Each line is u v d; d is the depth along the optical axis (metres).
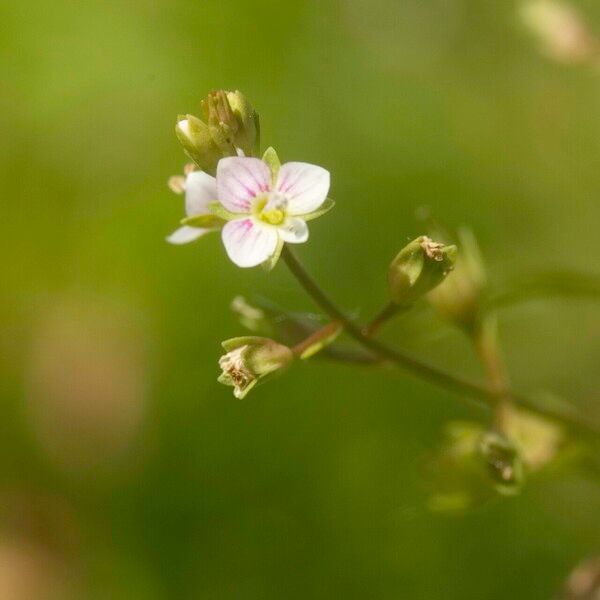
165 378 0.21
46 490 0.21
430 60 0.22
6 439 0.21
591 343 0.21
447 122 0.22
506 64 0.22
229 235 0.16
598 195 0.22
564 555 0.20
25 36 0.22
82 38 0.22
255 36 0.22
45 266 0.22
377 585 0.20
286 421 0.21
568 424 0.17
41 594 0.21
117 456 0.21
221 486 0.21
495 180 0.22
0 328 0.22
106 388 0.21
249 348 0.16
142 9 0.22
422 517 0.20
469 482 0.17
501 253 0.21
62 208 0.22
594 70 0.22
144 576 0.21
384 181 0.21
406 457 0.20
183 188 0.17
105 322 0.21
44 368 0.21
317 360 0.17
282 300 0.21
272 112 0.22
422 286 0.16
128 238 0.22
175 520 0.21
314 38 0.22
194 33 0.22
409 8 0.23
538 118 0.22
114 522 0.21
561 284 0.18
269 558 0.20
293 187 0.16
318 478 0.20
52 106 0.22
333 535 0.20
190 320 0.21
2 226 0.22
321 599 0.20
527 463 0.18
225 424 0.21
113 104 0.22
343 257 0.21
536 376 0.21
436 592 0.20
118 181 0.22
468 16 0.23
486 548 0.20
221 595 0.20
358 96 0.22
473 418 0.20
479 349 0.17
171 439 0.21
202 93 0.22
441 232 0.18
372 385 0.21
